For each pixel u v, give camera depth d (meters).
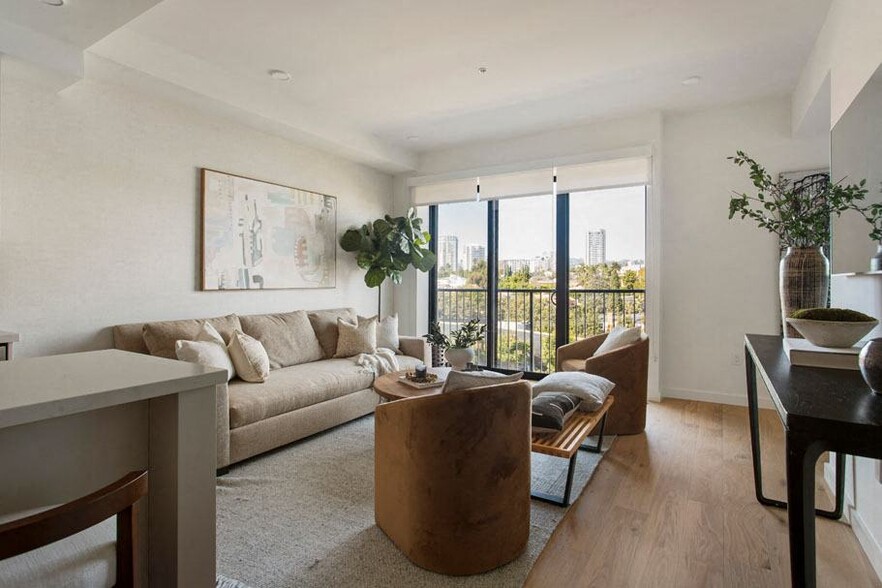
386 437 1.85
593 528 1.96
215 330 3.11
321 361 3.83
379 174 5.34
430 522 1.64
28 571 0.77
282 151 4.13
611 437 3.11
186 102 3.28
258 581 1.60
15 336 2.30
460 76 3.37
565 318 4.79
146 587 1.09
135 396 0.94
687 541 1.87
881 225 1.57
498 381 1.73
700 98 3.76
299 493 2.28
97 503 0.71
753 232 3.83
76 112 2.80
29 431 0.92
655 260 4.05
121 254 3.03
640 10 2.54
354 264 4.96
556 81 3.45
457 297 5.52
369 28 2.72
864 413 0.93
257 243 3.90
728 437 3.10
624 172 4.21
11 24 2.24
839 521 2.03
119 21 2.24
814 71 2.92
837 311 1.55
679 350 4.12
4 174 2.51
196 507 1.05
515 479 1.70
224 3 2.46
